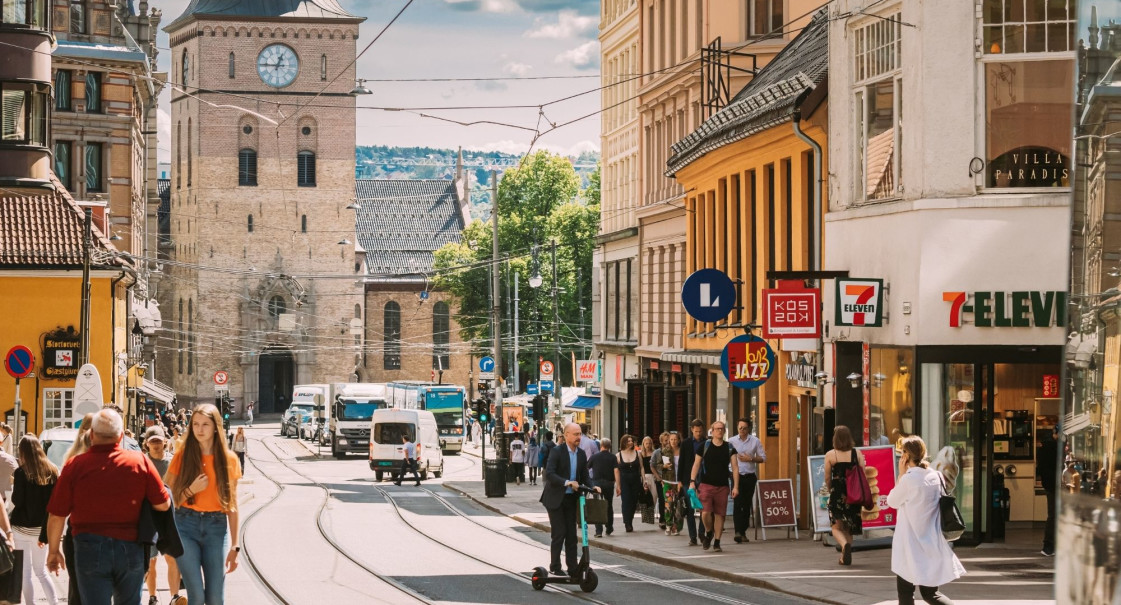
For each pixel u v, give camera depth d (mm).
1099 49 8727
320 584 21156
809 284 29156
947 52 22938
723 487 25266
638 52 54688
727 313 30438
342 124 122375
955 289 22891
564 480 20203
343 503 44188
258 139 121188
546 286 98312
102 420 12648
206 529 13992
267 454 84438
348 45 121938
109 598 12508
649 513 31234
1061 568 8641
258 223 121500
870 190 25453
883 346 24359
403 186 147125
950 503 16609
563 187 102750
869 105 25500
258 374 124250
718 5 44688
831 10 26859
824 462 23703
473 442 100938
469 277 105438
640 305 52188
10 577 14547
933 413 23047
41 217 51375
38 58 50375
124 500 12500
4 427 19672
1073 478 8633
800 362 29969
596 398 63594
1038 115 22719
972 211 22781
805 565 22328
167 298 126875
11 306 50344
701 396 41969
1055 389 23016
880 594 18719
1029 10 22734
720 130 34875
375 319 131875
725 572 21828
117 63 71125
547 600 19312
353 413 80938
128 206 71500
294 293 122312
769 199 33344
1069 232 8844
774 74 35625
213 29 119938
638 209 52031
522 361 99625
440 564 24406
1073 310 8734
